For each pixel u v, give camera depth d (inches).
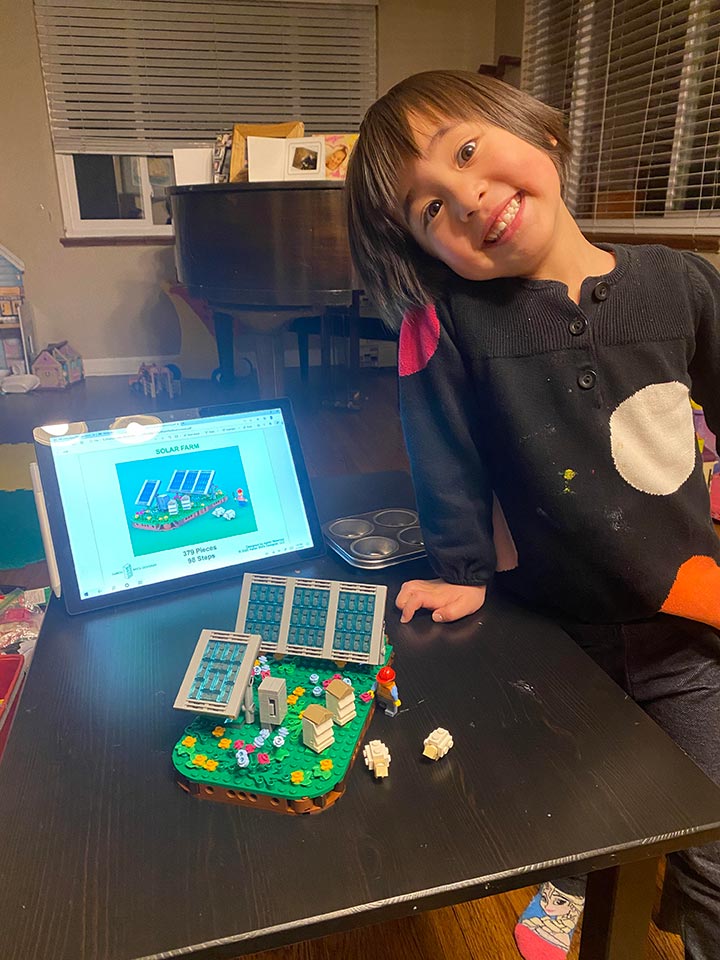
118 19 148.6
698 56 92.4
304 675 27.2
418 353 33.9
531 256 30.1
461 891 19.5
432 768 23.5
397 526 40.0
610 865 20.8
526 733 25.1
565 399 31.6
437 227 29.8
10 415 134.2
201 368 165.6
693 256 34.1
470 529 33.7
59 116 151.7
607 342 31.2
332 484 47.1
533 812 21.7
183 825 21.6
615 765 23.6
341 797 22.4
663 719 35.0
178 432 35.8
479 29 159.6
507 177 28.6
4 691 37.4
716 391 34.7
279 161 94.3
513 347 31.7
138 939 18.1
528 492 33.0
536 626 32.2
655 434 32.2
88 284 162.1
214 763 23.0
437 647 30.5
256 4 152.4
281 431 38.1
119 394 149.6
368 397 142.6
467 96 29.4
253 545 36.3
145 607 33.3
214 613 32.9
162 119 156.3
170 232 161.9
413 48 159.8
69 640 31.0
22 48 146.6
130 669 29.1
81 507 33.3
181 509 35.1
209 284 90.5
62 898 19.3
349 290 85.2
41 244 158.1
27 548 72.4
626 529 32.6
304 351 146.9
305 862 20.2
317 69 158.9
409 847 20.6
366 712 25.4
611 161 109.9
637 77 102.7
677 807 21.9
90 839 21.2
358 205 32.5
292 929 18.4
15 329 153.7
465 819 21.5
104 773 23.8
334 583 28.9
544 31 133.1
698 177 96.0
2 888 19.7
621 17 107.7
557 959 36.2
